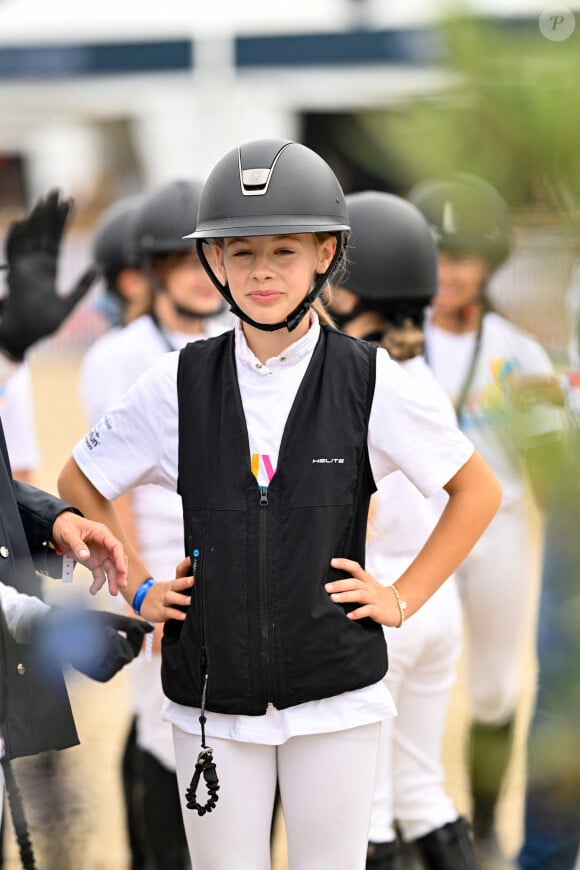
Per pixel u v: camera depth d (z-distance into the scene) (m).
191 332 10.25
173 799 9.41
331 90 34.34
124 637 5.94
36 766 11.52
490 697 10.88
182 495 6.27
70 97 36.72
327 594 5.97
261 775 6.20
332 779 6.12
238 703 5.98
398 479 8.10
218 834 6.21
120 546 6.24
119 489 6.48
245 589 5.95
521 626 10.92
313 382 6.14
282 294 6.08
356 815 6.24
